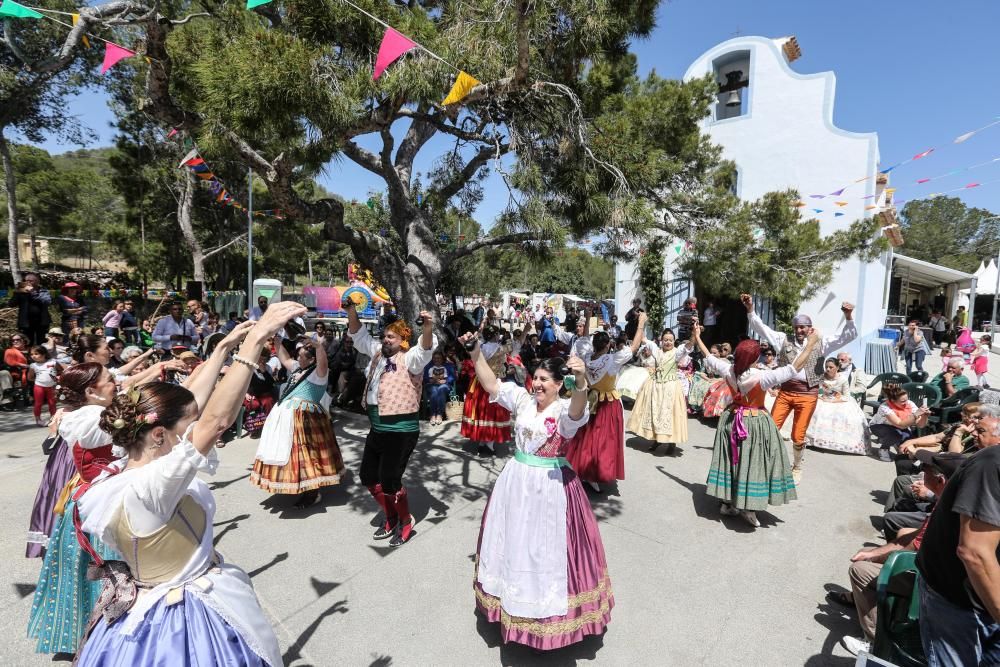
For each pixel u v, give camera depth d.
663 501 4.75
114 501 1.66
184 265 22.88
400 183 7.61
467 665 2.65
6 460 5.44
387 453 3.76
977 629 1.93
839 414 6.40
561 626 2.55
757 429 4.09
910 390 6.44
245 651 1.76
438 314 7.44
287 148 4.56
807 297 8.15
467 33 4.66
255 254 22.45
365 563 3.57
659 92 7.70
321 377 4.42
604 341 4.77
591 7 4.74
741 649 2.80
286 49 3.82
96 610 1.69
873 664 1.73
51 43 10.03
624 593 3.30
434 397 7.06
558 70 5.74
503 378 6.98
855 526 4.31
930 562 2.04
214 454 1.75
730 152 12.27
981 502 1.79
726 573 3.55
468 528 4.10
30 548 3.32
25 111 12.74
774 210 7.99
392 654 2.71
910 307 26.47
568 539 2.65
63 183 29.45
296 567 3.50
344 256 40.72
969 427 3.72
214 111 4.09
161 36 4.19
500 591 2.68
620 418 4.91
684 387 8.02
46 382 6.88
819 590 3.37
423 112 6.12
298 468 4.27
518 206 5.87
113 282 17.39
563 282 37.31
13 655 2.61
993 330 20.14
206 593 1.74
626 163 6.21
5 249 28.03
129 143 19.39
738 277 7.70
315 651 2.72
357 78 4.16
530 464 2.74
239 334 1.91
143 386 1.74
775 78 11.77
